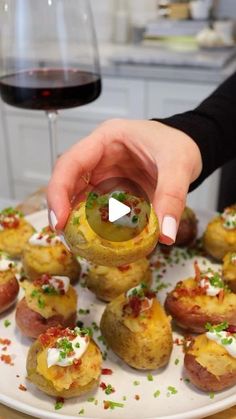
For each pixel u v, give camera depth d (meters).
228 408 0.31
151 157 0.40
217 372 0.32
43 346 0.33
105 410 0.31
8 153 1.02
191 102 0.85
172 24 0.96
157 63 0.86
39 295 0.38
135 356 0.34
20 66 0.48
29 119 0.96
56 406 0.31
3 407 0.32
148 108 0.89
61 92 0.45
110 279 0.42
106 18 1.01
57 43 0.49
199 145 0.43
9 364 0.35
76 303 0.40
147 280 0.43
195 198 0.89
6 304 0.40
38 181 1.03
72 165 0.38
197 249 0.50
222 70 0.83
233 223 0.47
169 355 0.35
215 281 0.40
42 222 0.51
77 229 0.31
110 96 0.90
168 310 0.40
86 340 0.34
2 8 0.48
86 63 0.49
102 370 0.35
